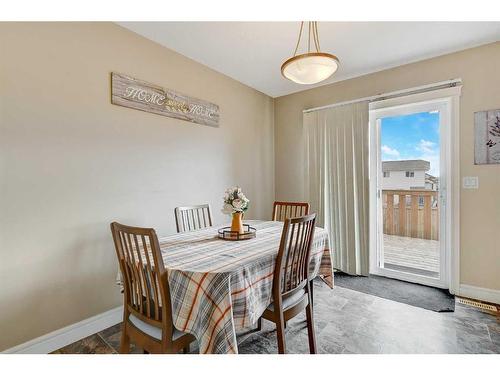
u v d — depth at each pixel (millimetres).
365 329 1935
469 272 2438
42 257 1704
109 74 2035
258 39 2311
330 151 3262
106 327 2018
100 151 1988
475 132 2383
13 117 1582
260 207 3678
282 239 1344
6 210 1564
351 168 3080
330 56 1576
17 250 1605
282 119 3834
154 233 1066
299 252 1524
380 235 3078
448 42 2336
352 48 2443
